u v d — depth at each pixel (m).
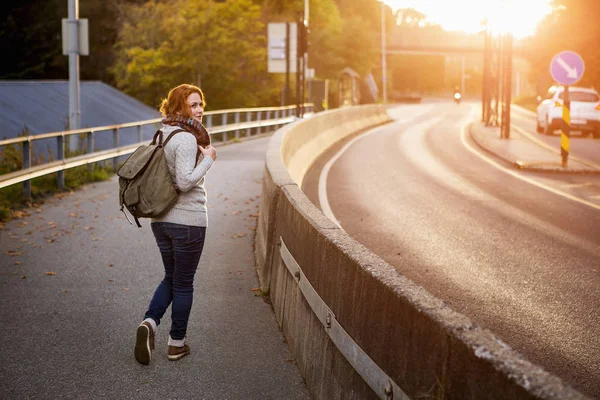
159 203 5.17
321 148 23.28
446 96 167.00
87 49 17.66
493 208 12.76
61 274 7.83
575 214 12.27
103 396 4.74
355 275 3.83
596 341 5.94
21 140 12.01
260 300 6.93
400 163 20.27
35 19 51.47
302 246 5.28
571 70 18.61
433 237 10.09
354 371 3.80
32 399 4.68
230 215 11.46
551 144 26.39
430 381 2.80
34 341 5.77
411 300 3.05
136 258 8.57
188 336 5.92
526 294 7.28
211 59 46.69
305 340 5.05
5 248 9.05
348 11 106.19
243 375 5.11
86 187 14.70
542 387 2.16
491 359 2.39
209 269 8.11
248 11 48.28
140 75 46.28
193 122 5.30
